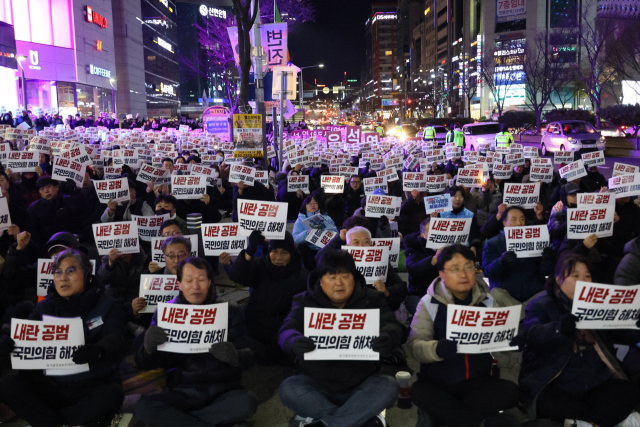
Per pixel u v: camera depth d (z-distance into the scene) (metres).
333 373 3.99
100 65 66.06
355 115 170.12
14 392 3.93
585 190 11.52
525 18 92.94
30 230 9.03
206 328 3.99
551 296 4.20
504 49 77.50
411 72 172.25
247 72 15.95
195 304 4.08
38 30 53.94
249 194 10.46
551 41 58.59
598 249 6.65
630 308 3.81
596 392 3.95
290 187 12.42
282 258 5.27
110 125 41.62
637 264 5.24
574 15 80.56
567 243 6.70
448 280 4.04
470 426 3.76
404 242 6.55
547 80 59.50
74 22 58.53
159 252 6.13
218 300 4.43
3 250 7.36
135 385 5.07
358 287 4.18
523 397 4.10
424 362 3.95
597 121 45.28
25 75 51.78
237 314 4.38
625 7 55.12
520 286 5.97
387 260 5.52
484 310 3.81
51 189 9.19
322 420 3.77
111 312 4.33
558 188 11.09
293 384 3.96
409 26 183.00
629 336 4.73
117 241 6.25
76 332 4.00
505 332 3.86
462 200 7.98
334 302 4.15
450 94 121.06
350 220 6.28
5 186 8.98
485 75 77.81
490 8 96.69
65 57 57.62
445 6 129.12
